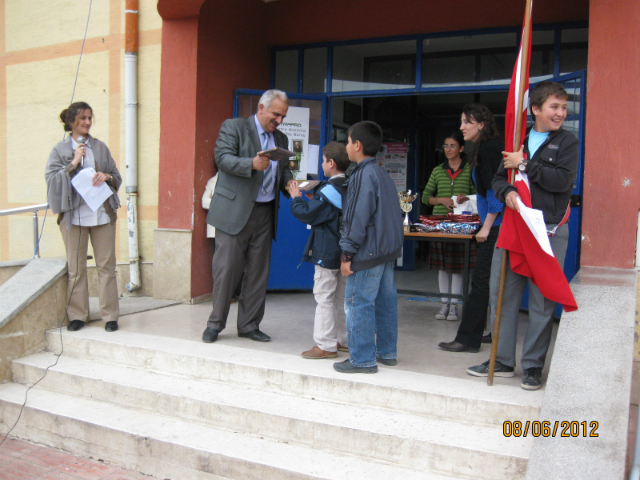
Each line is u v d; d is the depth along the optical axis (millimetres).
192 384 3619
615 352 2699
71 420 3469
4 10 6996
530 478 2250
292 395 3387
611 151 3873
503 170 3172
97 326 4531
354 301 3322
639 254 3828
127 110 5961
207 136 5539
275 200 4207
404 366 3537
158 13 5352
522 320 4930
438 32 5590
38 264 4570
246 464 2902
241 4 5855
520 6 5188
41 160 6926
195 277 5496
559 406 2494
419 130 8273
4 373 4094
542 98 3031
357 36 5887
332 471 2787
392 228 3303
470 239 4258
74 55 6551
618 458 2234
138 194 6031
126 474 3227
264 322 4770
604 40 3861
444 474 2738
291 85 6316
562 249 3125
